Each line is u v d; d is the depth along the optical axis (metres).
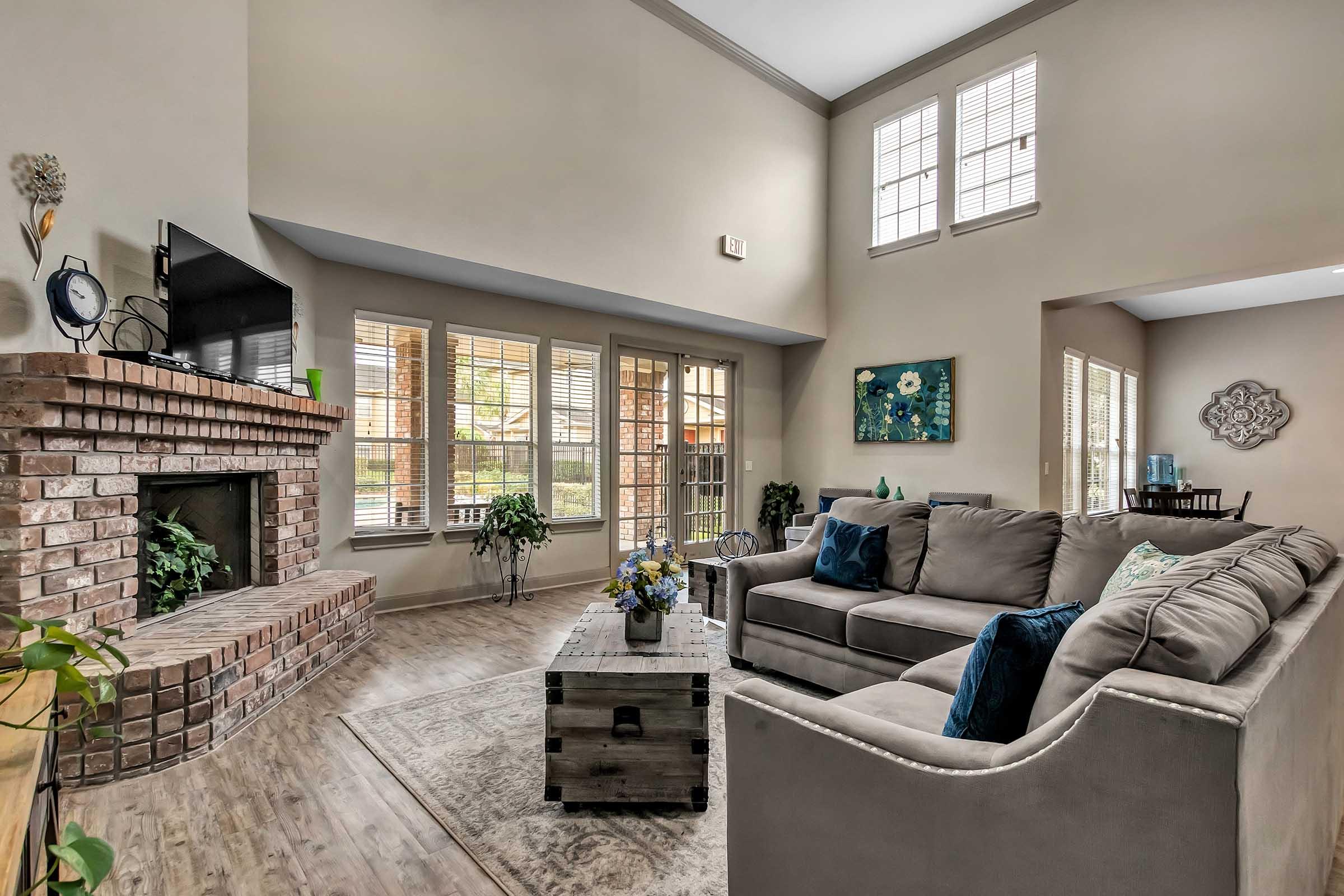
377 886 1.71
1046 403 5.52
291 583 3.67
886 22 5.64
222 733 2.52
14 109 2.36
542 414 5.41
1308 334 7.28
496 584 5.13
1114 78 5.01
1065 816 0.97
